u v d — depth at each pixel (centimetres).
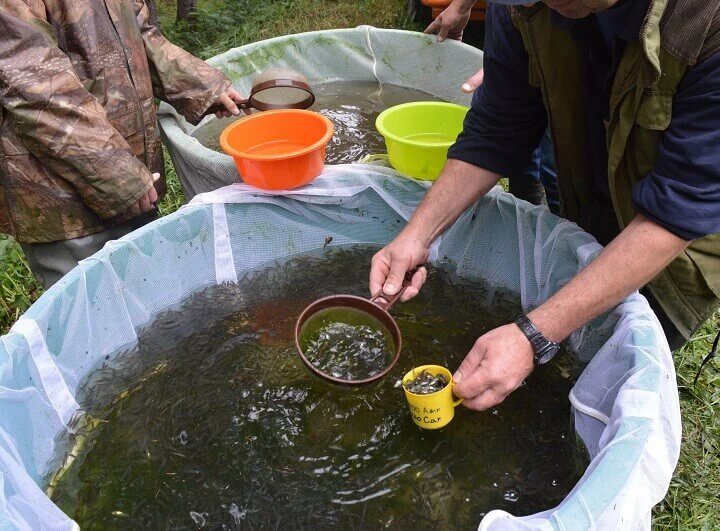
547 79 139
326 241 196
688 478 164
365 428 134
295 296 177
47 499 115
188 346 161
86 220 186
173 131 227
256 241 189
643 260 115
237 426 137
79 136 169
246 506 121
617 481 98
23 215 180
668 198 111
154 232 167
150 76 213
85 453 136
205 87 217
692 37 103
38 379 137
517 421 137
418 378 130
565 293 119
